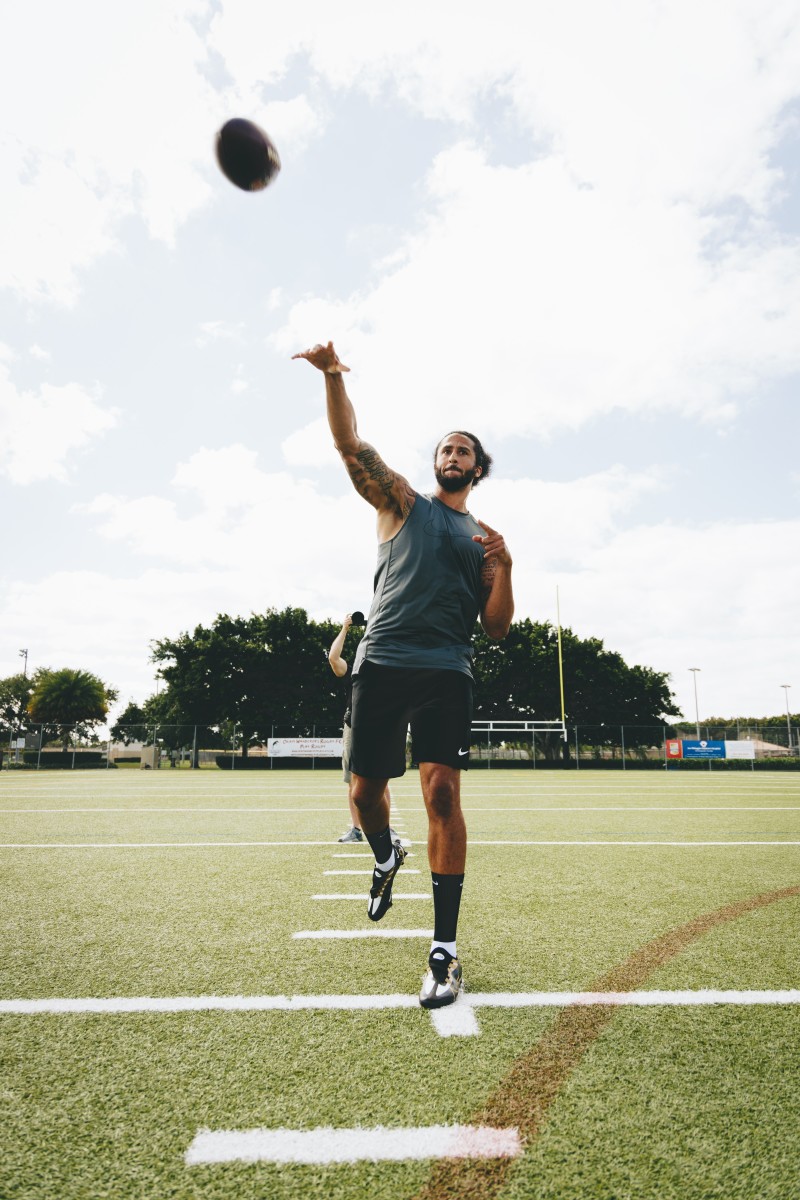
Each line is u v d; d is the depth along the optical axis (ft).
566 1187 4.24
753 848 17.93
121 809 28.37
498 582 9.16
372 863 15.40
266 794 37.83
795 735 105.50
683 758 105.09
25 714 222.48
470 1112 5.07
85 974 7.98
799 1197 4.16
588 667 136.77
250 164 8.00
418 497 9.09
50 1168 4.39
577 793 40.57
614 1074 5.65
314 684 129.90
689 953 8.86
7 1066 5.74
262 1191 4.20
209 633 130.93
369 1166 4.44
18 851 17.04
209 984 7.67
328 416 8.23
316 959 8.56
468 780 60.34
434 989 7.06
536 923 10.30
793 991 7.50
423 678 8.20
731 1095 5.32
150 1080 5.52
